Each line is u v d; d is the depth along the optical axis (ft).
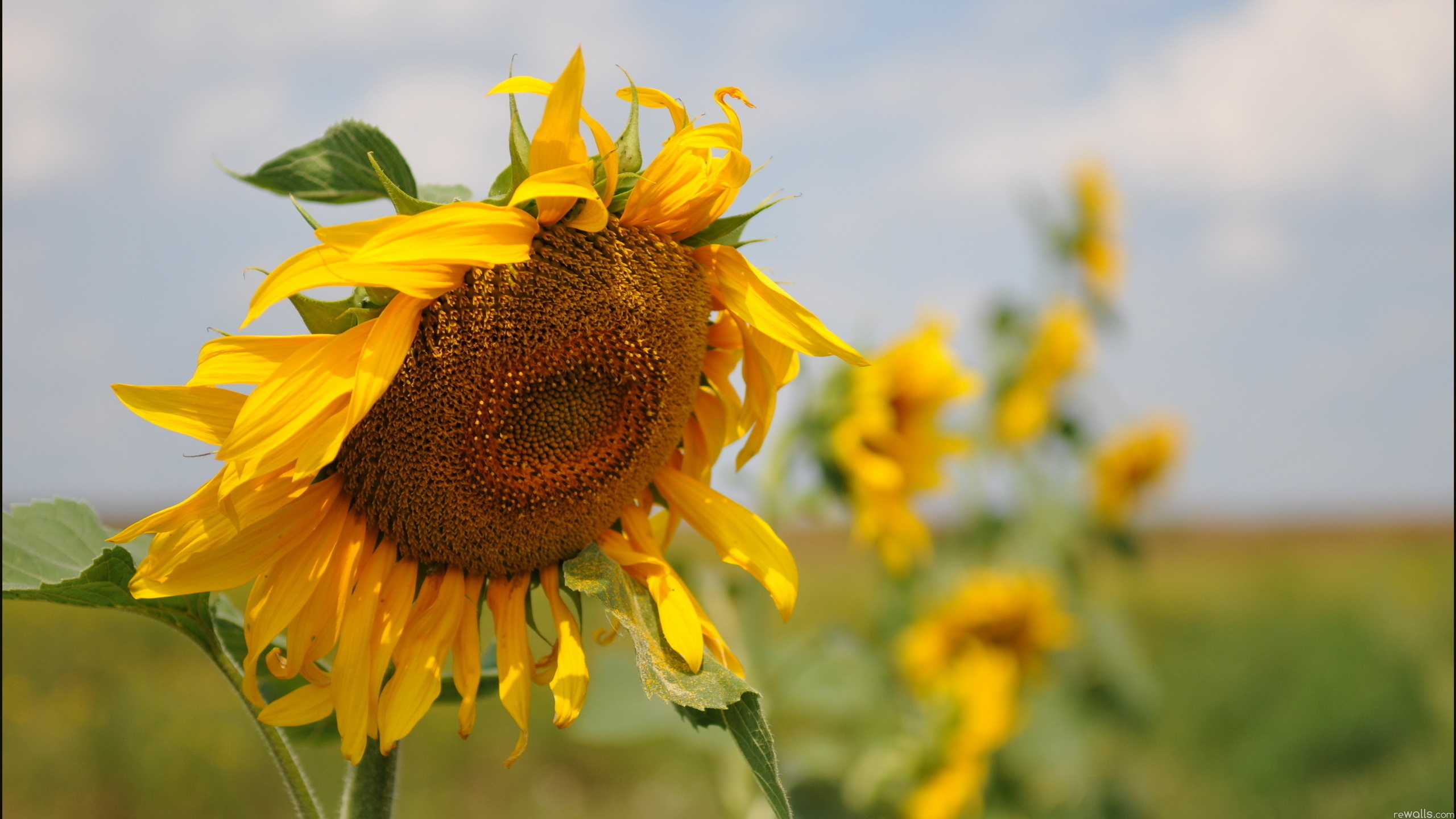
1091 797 22.94
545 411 5.65
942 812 15.19
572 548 5.94
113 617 48.01
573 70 4.87
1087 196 21.48
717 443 6.49
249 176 5.97
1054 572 21.53
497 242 5.07
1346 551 146.82
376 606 5.45
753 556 6.18
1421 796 31.65
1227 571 103.24
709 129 5.37
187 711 40.81
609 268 5.55
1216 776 38.34
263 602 5.26
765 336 6.08
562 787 38.47
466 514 5.58
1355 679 41.78
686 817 35.58
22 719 38.04
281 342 4.88
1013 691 18.85
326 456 4.78
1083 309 21.42
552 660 5.79
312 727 6.69
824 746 16.69
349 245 4.66
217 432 4.95
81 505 6.51
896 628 20.45
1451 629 42.88
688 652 5.40
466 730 5.49
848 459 13.88
